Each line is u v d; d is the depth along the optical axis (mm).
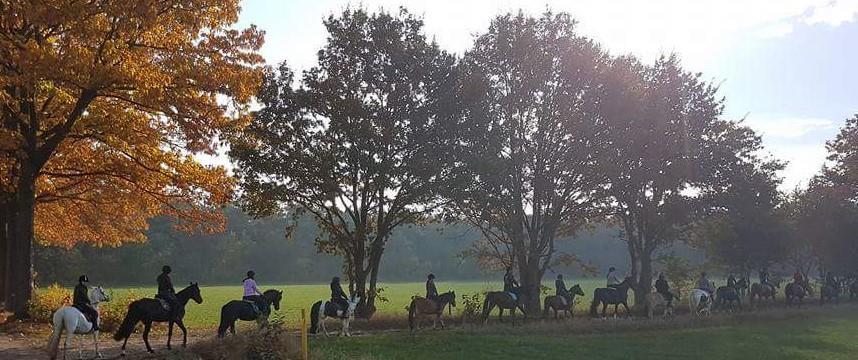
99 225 34812
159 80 22062
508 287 29219
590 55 33312
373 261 30703
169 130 26578
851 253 50344
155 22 21812
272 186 27750
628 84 34281
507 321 30062
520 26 33469
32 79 20188
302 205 29500
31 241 24391
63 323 16328
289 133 28234
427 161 28219
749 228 42906
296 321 32969
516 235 34031
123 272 104438
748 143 39750
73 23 20953
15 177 27406
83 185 30516
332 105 27922
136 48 23109
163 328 26672
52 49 21312
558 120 33844
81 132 24453
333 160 27375
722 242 44469
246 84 24281
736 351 22516
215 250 118062
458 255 38562
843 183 53500
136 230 36125
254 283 21562
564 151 33938
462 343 22266
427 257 129000
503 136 31359
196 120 24281
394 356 19344
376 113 28797
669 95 36688
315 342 20969
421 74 28578
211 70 23516
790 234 46312
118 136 23938
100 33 21297
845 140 53875
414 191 28562
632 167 35688
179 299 20141
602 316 33000
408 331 25844
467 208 31656
